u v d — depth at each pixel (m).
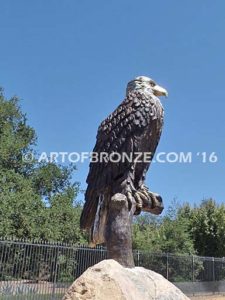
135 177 4.79
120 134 4.76
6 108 27.94
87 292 3.44
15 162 26.03
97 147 4.91
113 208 4.41
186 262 20.56
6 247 13.17
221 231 29.03
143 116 4.85
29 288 13.00
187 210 30.80
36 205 22.89
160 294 3.85
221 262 23.95
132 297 3.54
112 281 3.50
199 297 20.36
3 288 12.37
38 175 27.12
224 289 23.31
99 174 4.75
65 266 14.15
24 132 28.69
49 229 22.38
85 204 4.89
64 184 28.17
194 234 29.47
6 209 21.09
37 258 13.64
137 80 5.29
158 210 4.80
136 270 4.00
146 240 26.08
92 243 4.84
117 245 4.29
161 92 5.29
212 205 30.05
